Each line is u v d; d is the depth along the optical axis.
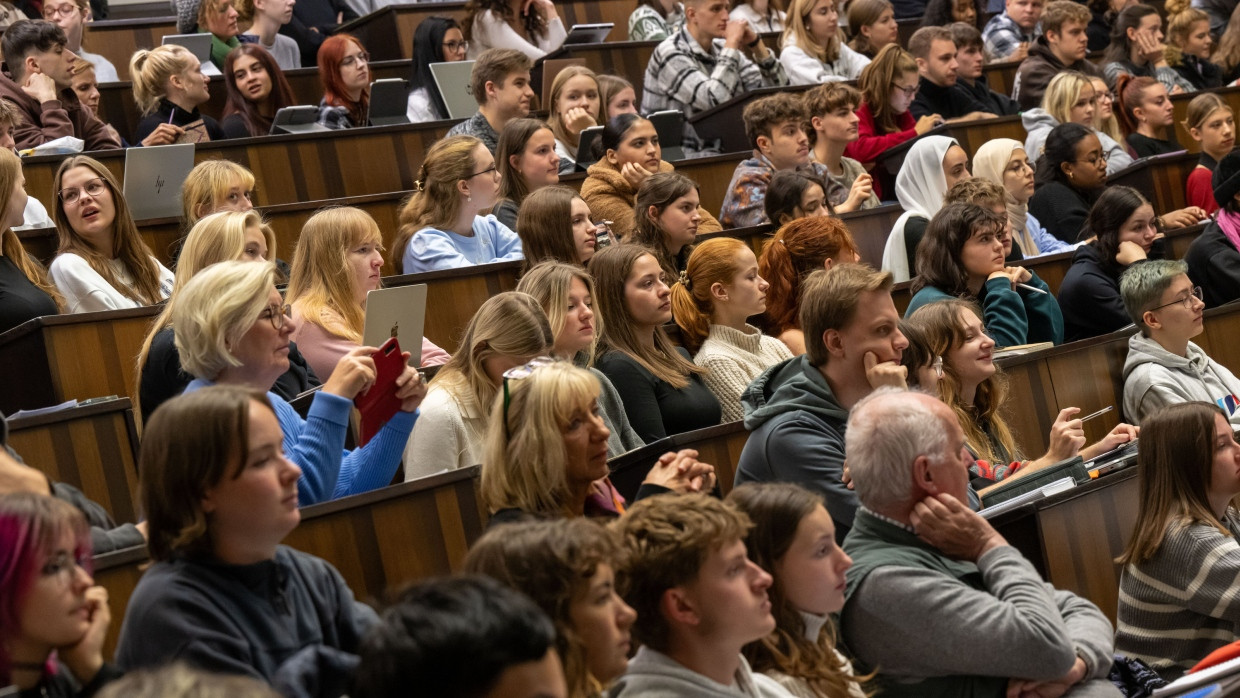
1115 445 4.81
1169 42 11.08
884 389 3.52
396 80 8.09
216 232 4.36
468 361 4.17
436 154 6.10
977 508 4.16
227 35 9.21
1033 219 7.87
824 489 3.74
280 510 2.66
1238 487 4.03
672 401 4.86
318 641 2.75
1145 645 4.00
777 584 3.04
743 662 2.83
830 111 7.78
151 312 4.85
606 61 9.61
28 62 7.33
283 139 7.17
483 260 6.12
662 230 5.98
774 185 6.56
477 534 3.76
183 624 2.55
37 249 5.76
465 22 9.53
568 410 3.29
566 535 2.50
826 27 9.64
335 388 3.70
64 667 2.43
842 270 3.93
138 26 9.98
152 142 7.23
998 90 10.38
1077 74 9.07
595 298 4.86
